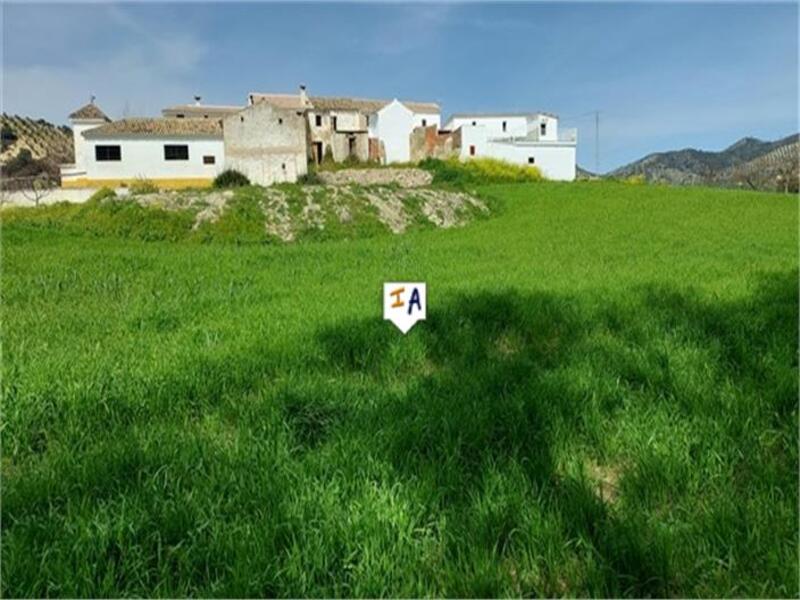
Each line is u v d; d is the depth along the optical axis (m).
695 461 2.72
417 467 2.68
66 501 2.48
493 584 1.96
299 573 2.00
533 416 3.26
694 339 4.79
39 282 8.53
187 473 2.68
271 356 4.52
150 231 19.22
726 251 12.34
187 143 37.41
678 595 1.98
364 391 3.82
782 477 2.54
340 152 47.38
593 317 5.74
